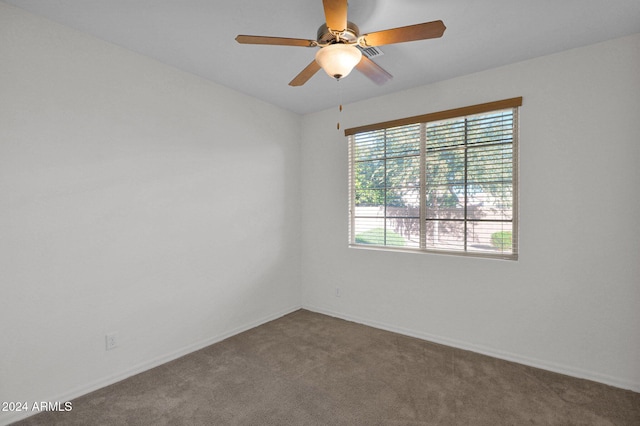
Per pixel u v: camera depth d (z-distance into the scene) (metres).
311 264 3.75
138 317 2.34
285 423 1.79
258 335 3.03
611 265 2.16
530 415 1.85
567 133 2.27
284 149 3.58
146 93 2.36
